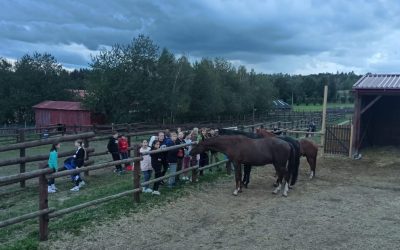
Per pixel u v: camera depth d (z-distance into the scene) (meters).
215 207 8.77
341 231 7.23
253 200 9.45
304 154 12.22
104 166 7.93
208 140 10.19
